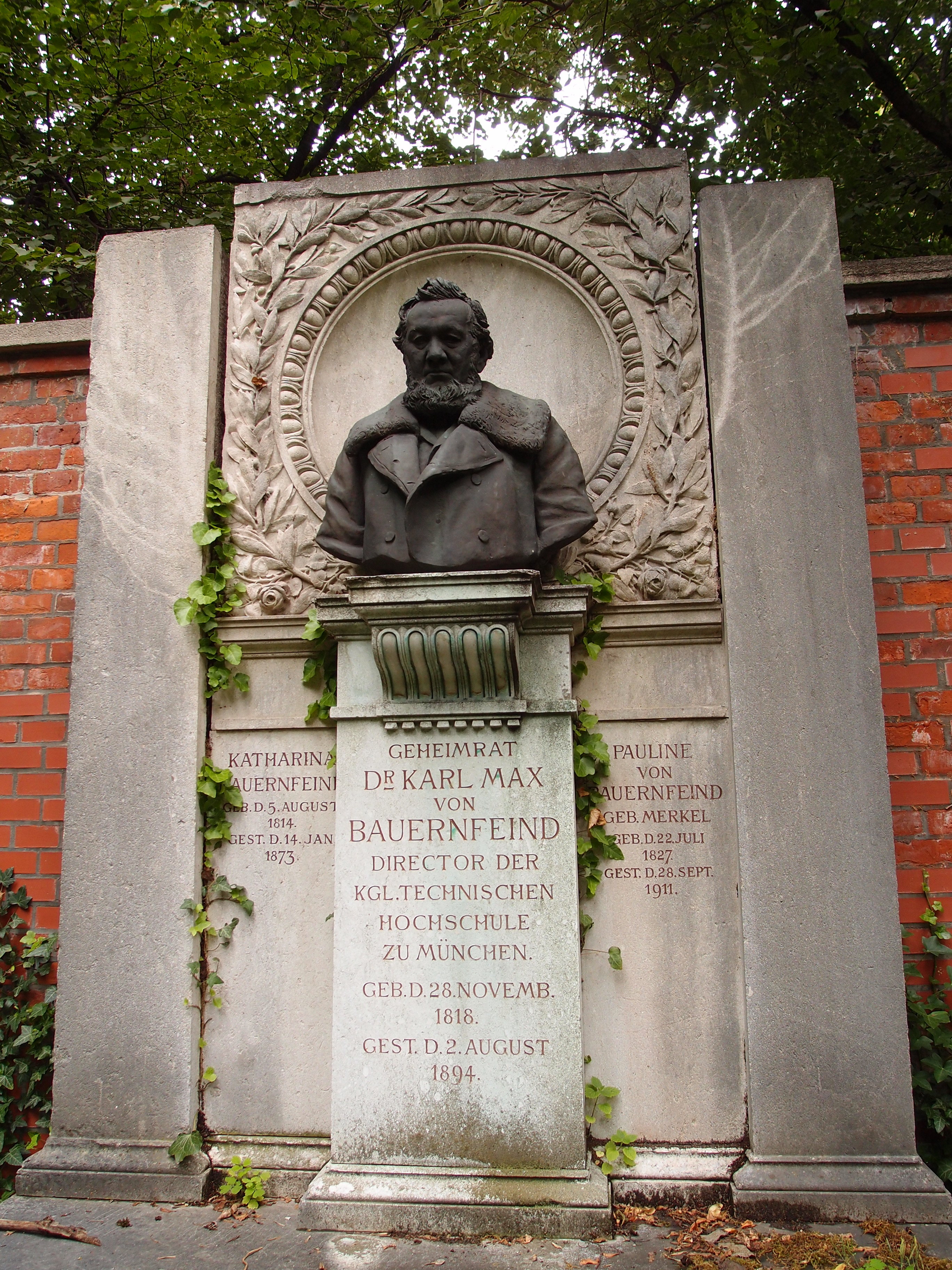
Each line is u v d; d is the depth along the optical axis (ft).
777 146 24.16
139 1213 11.03
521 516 11.87
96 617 13.10
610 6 19.85
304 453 13.74
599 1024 11.64
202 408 13.61
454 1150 10.94
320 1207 10.55
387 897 11.59
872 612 11.93
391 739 11.95
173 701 12.78
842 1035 11.07
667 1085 11.44
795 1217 10.48
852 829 11.47
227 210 27.09
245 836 12.71
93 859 12.48
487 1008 11.22
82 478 15.47
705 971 11.66
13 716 15.10
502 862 11.52
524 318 14.47
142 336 13.89
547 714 11.76
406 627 11.50
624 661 12.47
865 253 25.86
